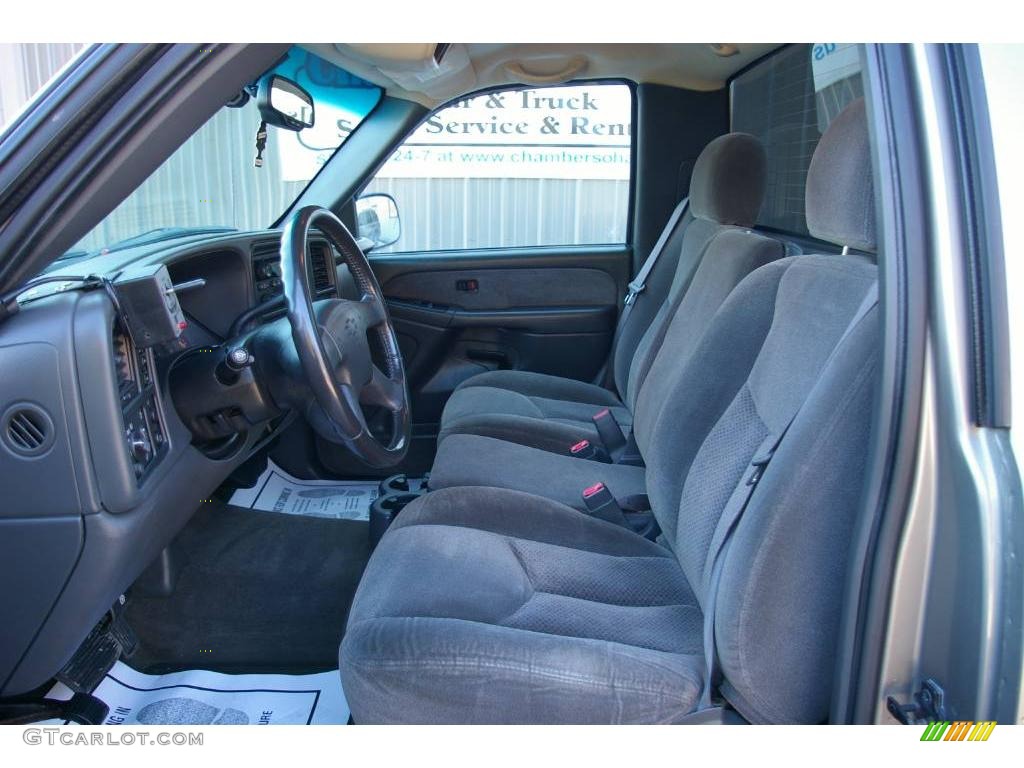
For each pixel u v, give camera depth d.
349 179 2.74
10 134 1.06
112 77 1.04
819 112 2.21
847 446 1.01
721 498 1.38
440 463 2.11
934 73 0.82
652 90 2.98
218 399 1.56
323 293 2.54
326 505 2.69
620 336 2.90
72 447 1.22
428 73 2.37
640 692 1.09
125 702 1.76
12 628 1.30
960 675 0.83
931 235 0.81
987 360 0.80
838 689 0.96
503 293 3.10
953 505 0.83
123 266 1.64
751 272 1.72
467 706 1.07
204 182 2.63
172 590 2.10
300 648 1.96
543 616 1.34
